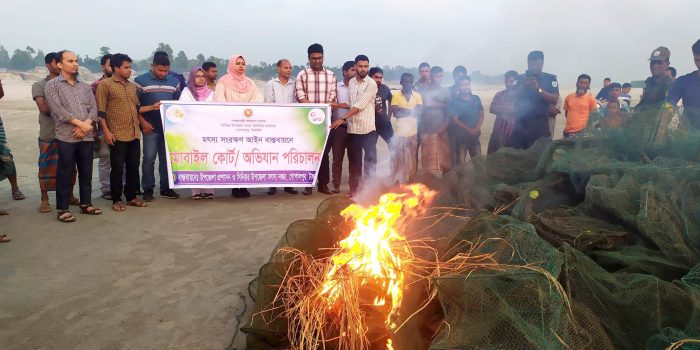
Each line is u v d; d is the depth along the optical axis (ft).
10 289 14.70
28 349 11.52
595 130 17.71
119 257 17.48
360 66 26.05
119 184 23.58
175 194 26.55
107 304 13.88
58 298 14.17
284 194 27.96
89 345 11.73
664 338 8.41
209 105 25.39
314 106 26.37
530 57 26.58
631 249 11.12
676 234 10.69
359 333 10.22
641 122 15.58
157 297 14.38
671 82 23.30
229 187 26.25
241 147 26.05
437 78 29.73
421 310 9.87
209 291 14.84
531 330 8.16
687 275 9.61
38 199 25.52
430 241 12.77
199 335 12.30
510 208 14.20
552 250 9.78
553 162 15.80
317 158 26.96
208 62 28.48
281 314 11.34
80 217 22.18
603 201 12.18
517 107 27.09
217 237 19.86
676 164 13.62
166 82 25.76
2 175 23.85
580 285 9.70
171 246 18.71
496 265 9.72
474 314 8.65
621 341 9.21
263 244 19.11
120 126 22.99
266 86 27.68
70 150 21.08
